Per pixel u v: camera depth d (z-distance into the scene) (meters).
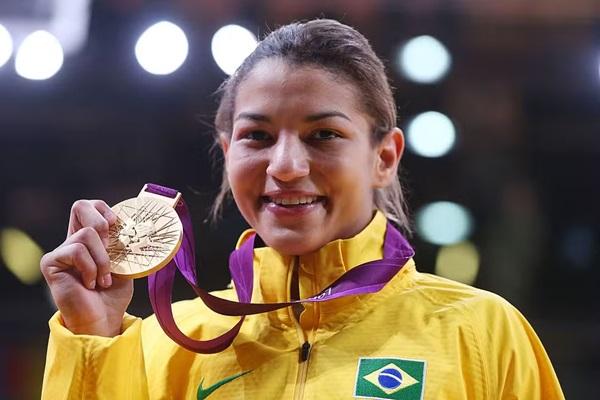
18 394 6.81
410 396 2.32
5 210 7.05
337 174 2.43
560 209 7.03
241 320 2.52
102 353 2.33
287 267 2.57
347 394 2.36
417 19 6.25
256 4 6.06
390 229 2.65
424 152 6.52
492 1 6.41
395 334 2.44
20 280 7.04
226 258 6.40
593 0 6.46
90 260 2.37
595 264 6.94
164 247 2.41
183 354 2.59
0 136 7.09
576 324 6.79
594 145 6.91
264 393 2.42
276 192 2.43
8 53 5.50
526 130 6.86
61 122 6.97
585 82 6.73
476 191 6.74
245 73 2.54
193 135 6.82
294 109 2.41
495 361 2.39
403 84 6.47
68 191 7.06
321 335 2.49
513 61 6.64
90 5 6.11
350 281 2.49
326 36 2.52
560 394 2.48
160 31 5.36
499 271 6.69
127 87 6.68
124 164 6.99
